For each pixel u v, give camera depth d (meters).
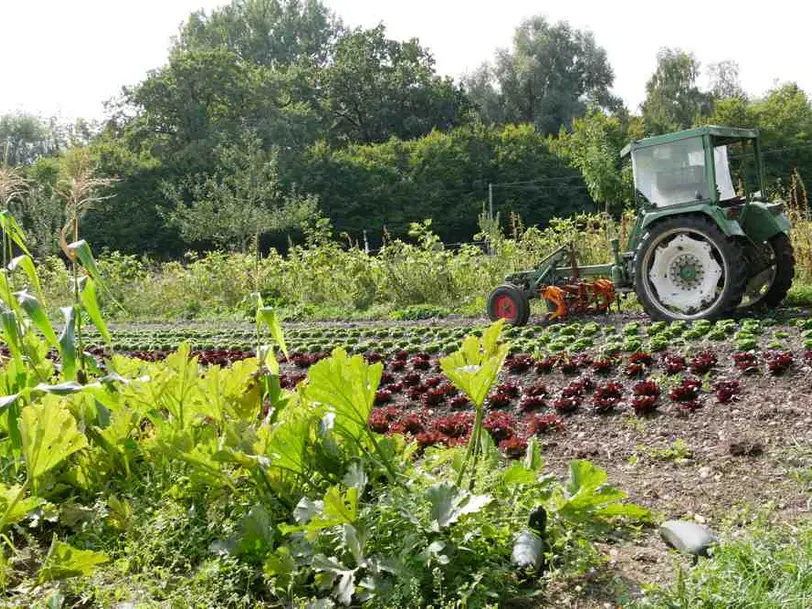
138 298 18.41
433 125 62.31
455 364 3.32
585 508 3.27
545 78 68.19
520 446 4.77
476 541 3.03
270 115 49.88
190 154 43.88
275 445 3.34
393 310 14.02
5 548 3.37
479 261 14.69
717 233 8.30
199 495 3.54
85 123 51.28
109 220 41.69
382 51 65.44
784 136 45.09
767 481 3.99
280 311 15.11
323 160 46.50
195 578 2.95
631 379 6.27
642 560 3.19
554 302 9.55
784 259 9.02
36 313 3.76
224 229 35.78
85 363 4.26
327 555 3.04
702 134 8.61
